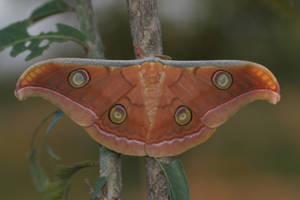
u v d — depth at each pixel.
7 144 3.13
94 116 1.04
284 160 2.58
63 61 1.04
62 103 1.04
